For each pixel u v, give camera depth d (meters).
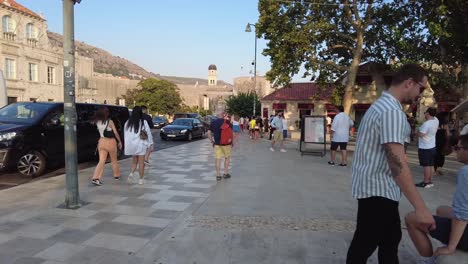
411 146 20.67
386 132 2.51
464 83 21.20
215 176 8.77
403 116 2.52
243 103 47.88
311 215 5.38
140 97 72.00
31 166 8.56
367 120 2.71
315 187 7.53
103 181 7.86
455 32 18.67
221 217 5.23
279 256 3.85
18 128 8.27
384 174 2.65
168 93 72.94
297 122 39.56
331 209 5.73
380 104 2.66
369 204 2.70
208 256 3.84
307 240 4.32
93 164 10.97
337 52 25.59
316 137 14.15
